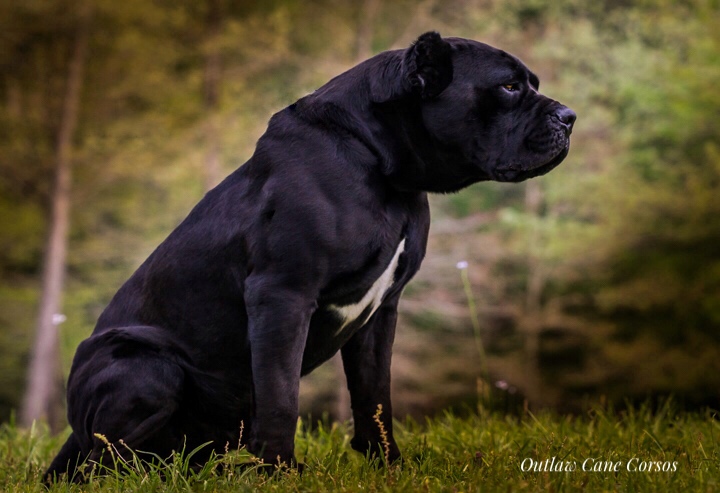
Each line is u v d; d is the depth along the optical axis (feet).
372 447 13.61
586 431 16.79
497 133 12.59
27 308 66.85
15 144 57.41
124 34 59.47
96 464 12.85
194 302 13.44
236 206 13.09
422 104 12.54
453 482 11.93
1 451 17.70
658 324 62.95
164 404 13.29
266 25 56.39
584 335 63.82
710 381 59.21
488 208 65.98
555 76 63.36
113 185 63.31
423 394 60.44
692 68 60.18
